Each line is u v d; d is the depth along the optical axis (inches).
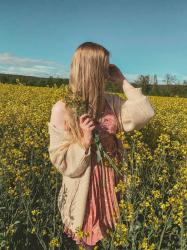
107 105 67.0
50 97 233.5
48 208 82.6
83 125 62.3
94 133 63.8
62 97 66.0
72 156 63.4
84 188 64.3
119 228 61.0
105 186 65.7
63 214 66.6
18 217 78.5
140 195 75.1
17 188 80.2
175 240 72.5
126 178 66.7
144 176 88.9
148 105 67.1
